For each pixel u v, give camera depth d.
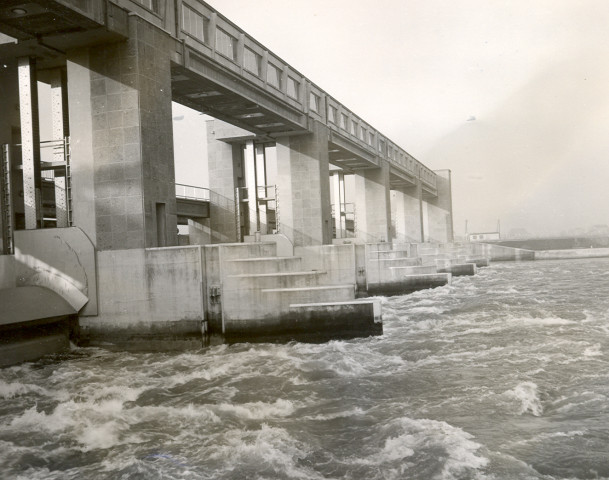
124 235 25.86
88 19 23.52
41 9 22.50
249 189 51.84
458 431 13.51
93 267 26.08
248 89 38.38
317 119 49.62
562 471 11.34
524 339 24.17
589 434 13.01
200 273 25.39
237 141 52.59
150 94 26.73
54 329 25.55
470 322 29.50
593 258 95.94
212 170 52.69
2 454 13.59
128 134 25.77
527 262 92.69
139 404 17.45
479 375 18.80
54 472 12.57
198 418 15.83
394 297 44.00
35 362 23.53
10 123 28.58
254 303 25.88
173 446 13.76
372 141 67.12
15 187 28.95
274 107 42.34
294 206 49.84
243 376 20.45
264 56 40.09
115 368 22.36
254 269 26.52
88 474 12.38
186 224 54.69
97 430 15.07
